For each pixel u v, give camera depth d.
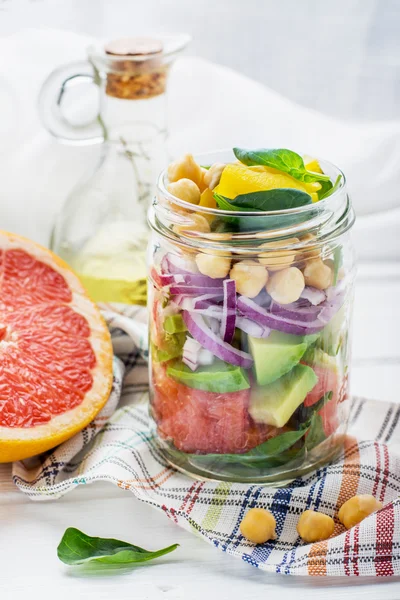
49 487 0.90
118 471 0.90
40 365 1.00
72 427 0.96
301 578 0.81
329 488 0.89
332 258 0.86
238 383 0.84
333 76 1.52
